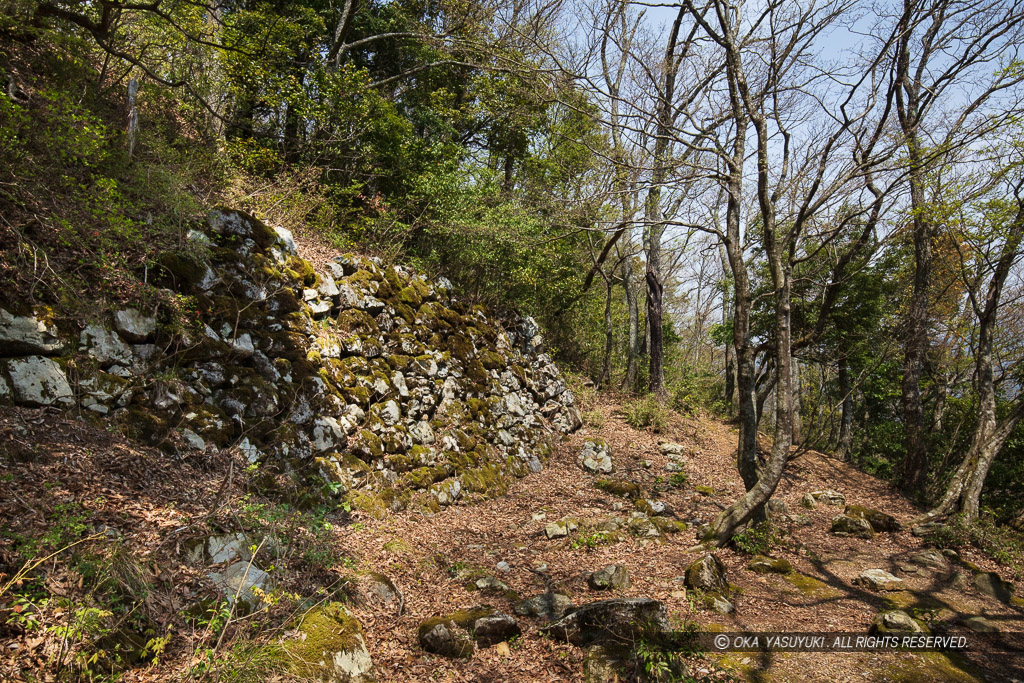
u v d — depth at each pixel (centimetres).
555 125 1497
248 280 757
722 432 1802
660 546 862
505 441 1173
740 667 537
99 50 982
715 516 1066
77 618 353
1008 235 1116
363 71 1288
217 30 1039
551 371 1538
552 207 1148
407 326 1029
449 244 1293
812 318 1906
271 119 1362
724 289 2197
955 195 1123
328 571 545
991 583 804
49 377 530
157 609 407
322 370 809
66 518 416
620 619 550
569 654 531
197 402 645
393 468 854
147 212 718
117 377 587
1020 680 547
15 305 525
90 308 577
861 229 1434
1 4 742
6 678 315
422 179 1262
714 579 715
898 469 1667
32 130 653
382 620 541
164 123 991
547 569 750
